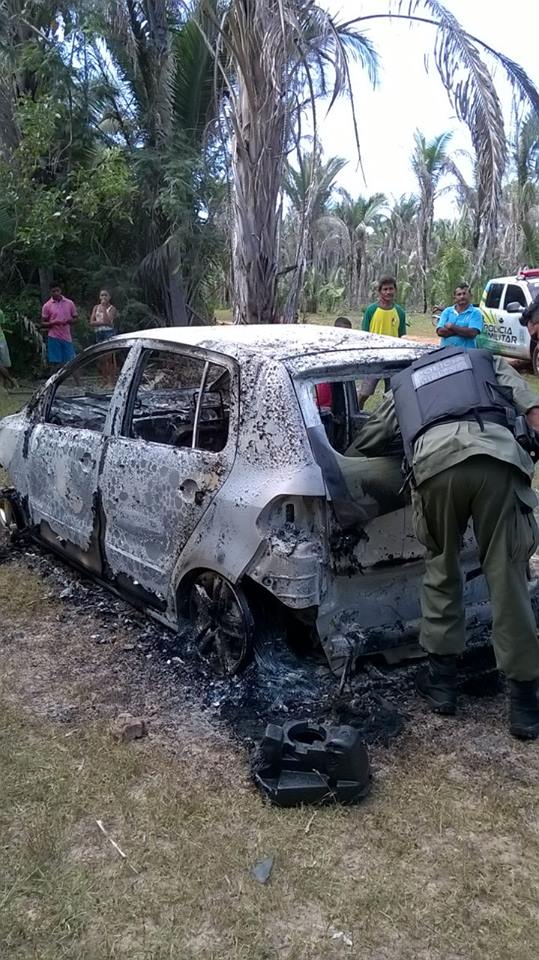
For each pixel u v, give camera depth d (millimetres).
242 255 8391
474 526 3221
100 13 14102
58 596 4676
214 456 3566
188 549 3672
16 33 14766
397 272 42875
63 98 14477
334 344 3807
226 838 2732
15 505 5301
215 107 12719
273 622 3590
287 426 3311
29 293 14680
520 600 3182
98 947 2287
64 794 2941
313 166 8117
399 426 3400
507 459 3100
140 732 3299
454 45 7582
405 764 3123
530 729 3268
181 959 2252
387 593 3492
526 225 24703
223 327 4285
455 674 3467
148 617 4332
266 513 3271
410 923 2381
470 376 3332
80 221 14609
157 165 14609
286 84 7641
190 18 13594
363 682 3586
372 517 3314
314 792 2883
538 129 8742
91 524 4398
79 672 3830
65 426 4777
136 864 2613
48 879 2541
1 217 14062
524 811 2883
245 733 3309
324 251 44656
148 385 4242
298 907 2443
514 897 2484
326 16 7426
